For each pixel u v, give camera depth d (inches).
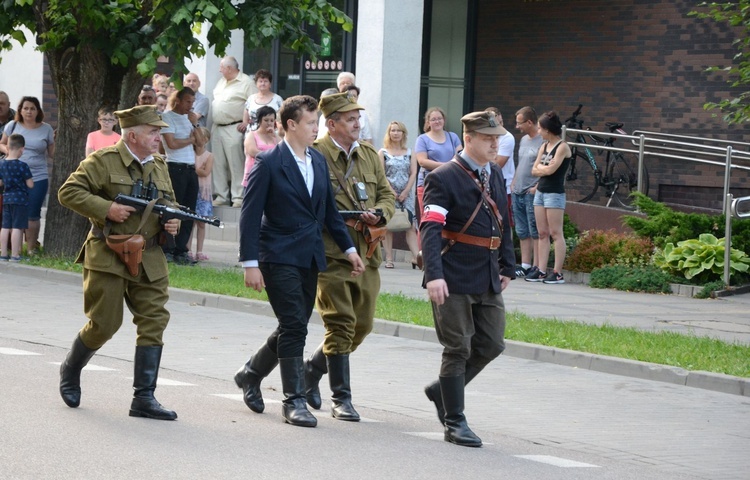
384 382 435.2
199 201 770.8
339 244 354.6
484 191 335.6
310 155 351.9
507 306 627.5
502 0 1032.8
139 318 343.6
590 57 983.0
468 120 334.0
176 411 358.0
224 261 790.5
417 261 336.2
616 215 811.4
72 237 756.0
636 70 959.6
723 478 317.1
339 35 1019.3
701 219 753.0
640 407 411.2
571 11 992.9
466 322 332.8
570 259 763.4
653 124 951.0
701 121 930.1
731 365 463.5
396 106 901.8
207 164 764.0
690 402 423.2
